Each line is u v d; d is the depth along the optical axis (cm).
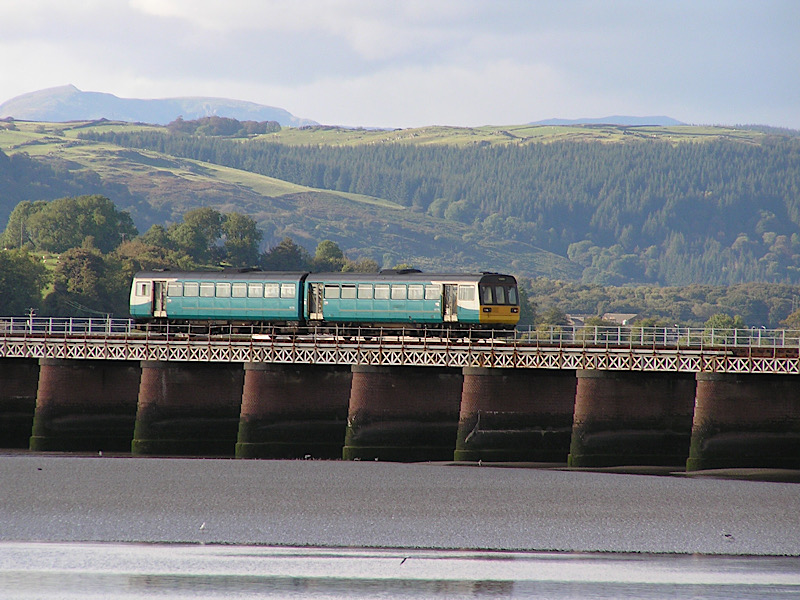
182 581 18188
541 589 17925
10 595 17438
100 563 19088
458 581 18312
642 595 17700
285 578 18388
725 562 19388
